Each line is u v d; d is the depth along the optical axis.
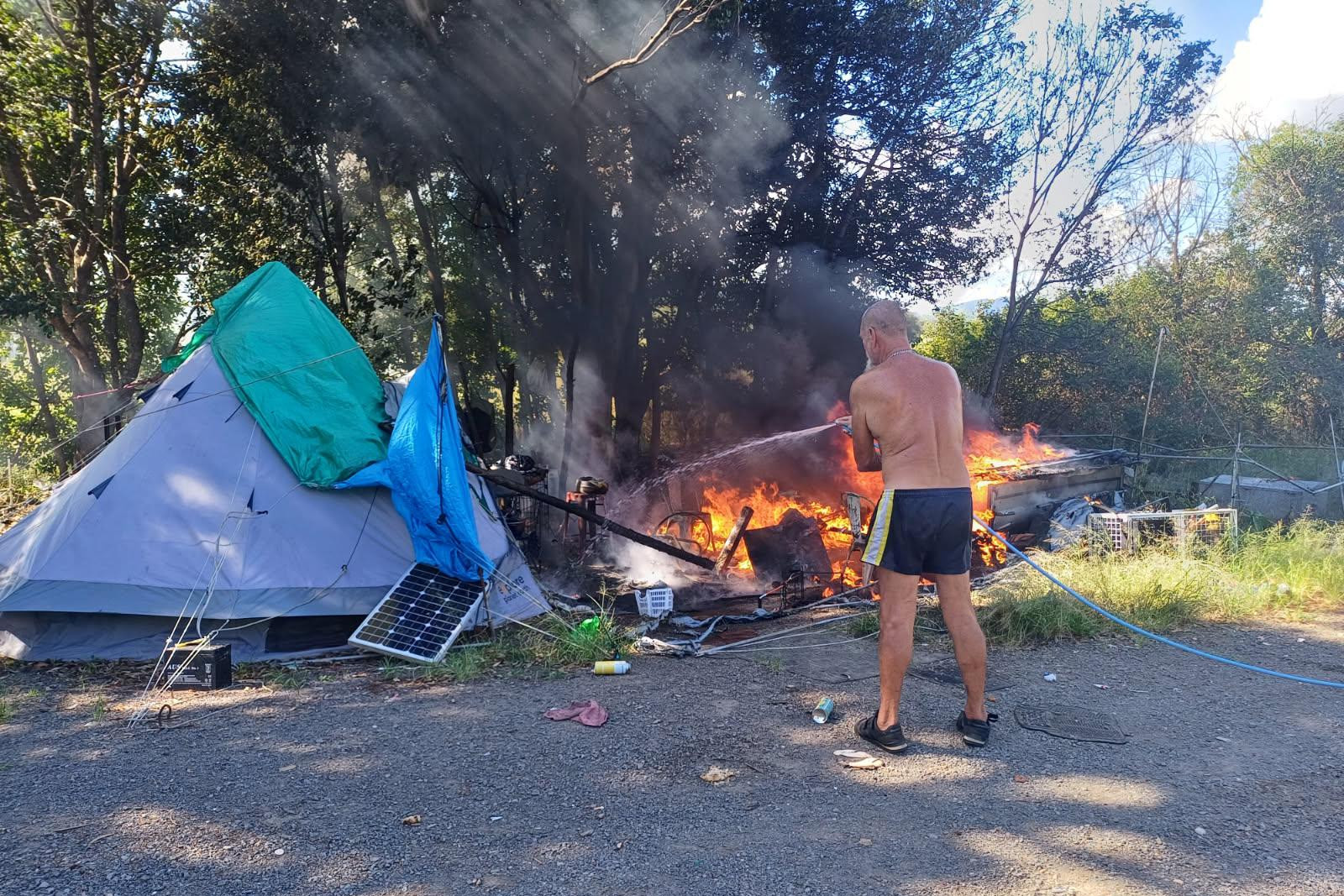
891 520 3.51
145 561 5.33
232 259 14.71
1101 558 6.85
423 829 2.96
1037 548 8.07
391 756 3.65
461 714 4.21
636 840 2.87
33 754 3.71
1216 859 2.69
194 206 15.55
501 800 3.19
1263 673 4.69
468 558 5.75
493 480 7.00
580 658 5.14
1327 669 4.79
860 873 2.63
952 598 3.62
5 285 13.49
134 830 2.96
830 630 5.98
